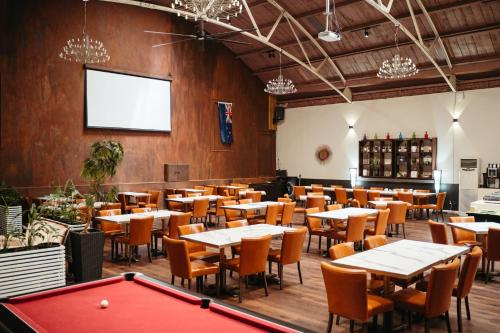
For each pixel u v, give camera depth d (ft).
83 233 18.13
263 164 54.54
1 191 27.35
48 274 14.75
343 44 42.29
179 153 44.14
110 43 38.37
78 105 36.27
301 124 54.34
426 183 44.01
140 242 22.02
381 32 39.09
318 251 25.41
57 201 22.09
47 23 34.50
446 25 35.45
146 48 41.16
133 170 40.11
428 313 11.43
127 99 39.34
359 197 38.42
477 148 40.83
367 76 44.88
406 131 45.27
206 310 8.02
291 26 39.52
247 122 51.93
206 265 16.29
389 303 11.76
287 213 27.96
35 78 33.86
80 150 36.35
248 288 17.93
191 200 31.53
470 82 40.86
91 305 8.34
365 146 47.78
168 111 42.78
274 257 17.97
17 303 8.43
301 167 54.44
